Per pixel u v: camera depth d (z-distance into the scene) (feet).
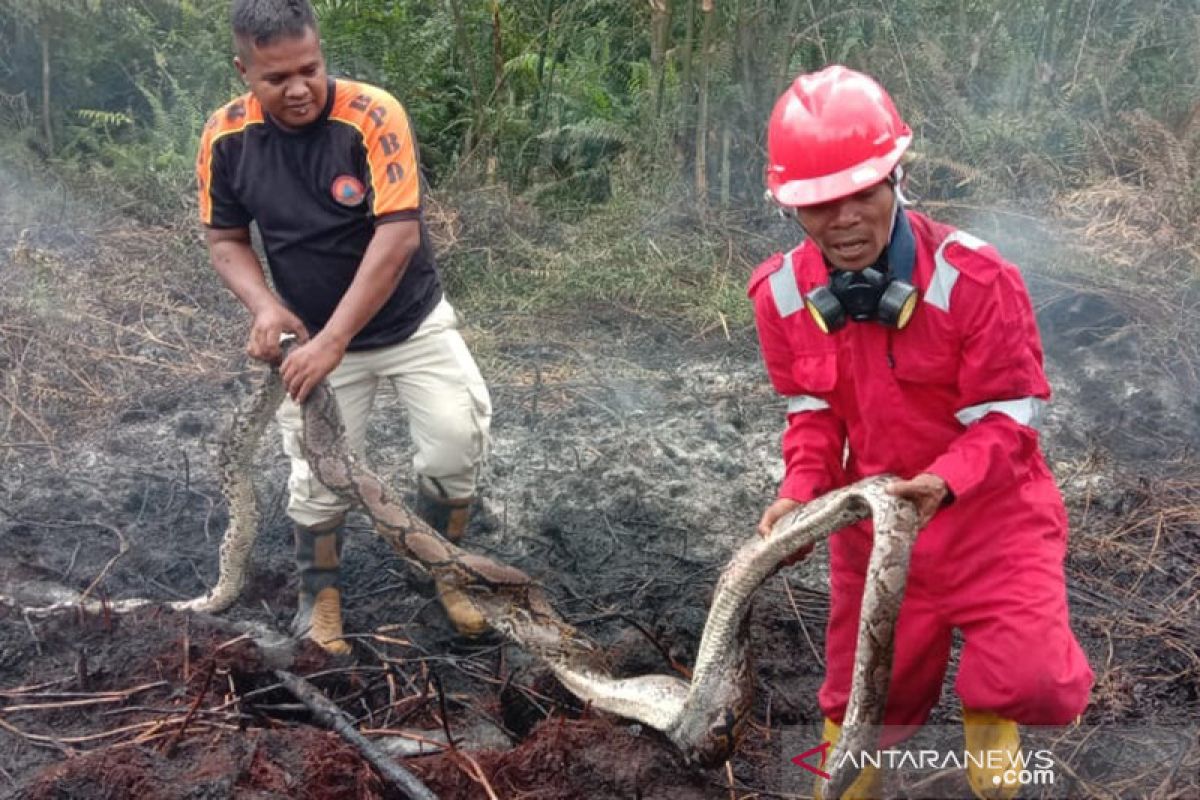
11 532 18.19
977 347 10.89
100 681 14.06
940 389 11.27
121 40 33.63
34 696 13.60
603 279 26.40
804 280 11.37
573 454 20.70
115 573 17.28
